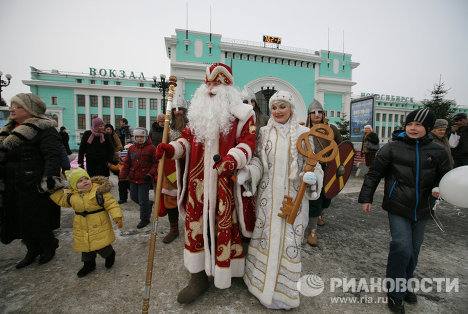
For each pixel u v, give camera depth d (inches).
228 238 76.6
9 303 80.1
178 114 124.6
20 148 95.3
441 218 167.8
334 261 109.1
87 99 1421.0
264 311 77.2
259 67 973.2
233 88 84.4
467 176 67.5
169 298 83.0
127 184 191.2
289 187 76.6
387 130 1908.2
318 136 75.0
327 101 1059.3
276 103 78.8
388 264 79.9
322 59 1034.1
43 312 76.4
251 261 80.6
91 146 174.4
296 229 75.6
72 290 86.7
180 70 885.8
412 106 1950.1
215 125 78.1
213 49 923.4
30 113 97.5
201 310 77.4
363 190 85.3
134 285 89.7
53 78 1437.0
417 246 81.1
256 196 83.1
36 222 98.5
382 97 1943.9
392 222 79.8
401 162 78.5
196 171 80.6
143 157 139.5
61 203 94.6
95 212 94.7
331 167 91.7
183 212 86.9
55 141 98.3
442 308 81.8
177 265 102.9
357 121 378.6
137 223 149.6
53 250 106.9
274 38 1038.4
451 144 205.9
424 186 76.7
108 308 78.4
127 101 1466.5
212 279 92.9
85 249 93.0
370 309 80.0
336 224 152.6
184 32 893.8
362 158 322.7
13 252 115.0
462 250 122.4
